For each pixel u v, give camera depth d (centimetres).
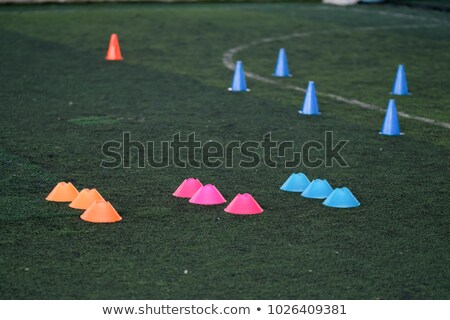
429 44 6056
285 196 2578
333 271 1981
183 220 2334
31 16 7138
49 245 2127
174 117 3700
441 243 2188
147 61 5184
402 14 7825
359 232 2258
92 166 2905
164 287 1880
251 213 2397
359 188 2678
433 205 2509
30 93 4194
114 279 1920
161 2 8556
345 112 3866
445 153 3152
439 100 4209
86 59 5209
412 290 1886
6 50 5459
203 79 4634
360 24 7038
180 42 5938
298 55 5522
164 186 2673
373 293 1866
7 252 2075
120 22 6869
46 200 2500
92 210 2323
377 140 3338
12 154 3041
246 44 5922
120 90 4297
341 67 5125
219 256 2064
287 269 1989
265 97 4181
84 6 8050
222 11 7806
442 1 8925
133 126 3522
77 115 3719
